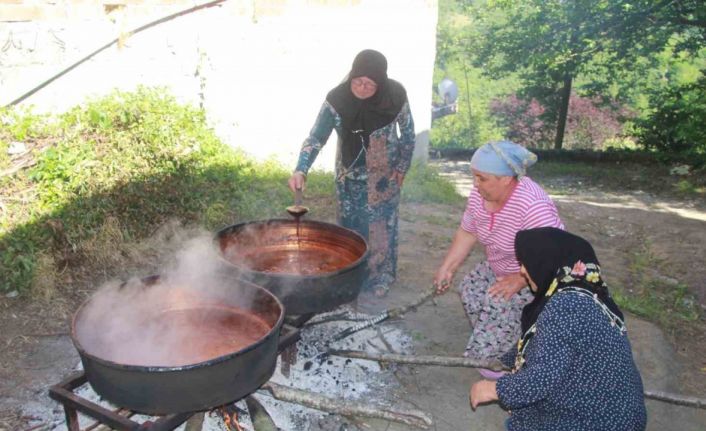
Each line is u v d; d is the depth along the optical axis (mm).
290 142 7398
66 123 5398
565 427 2264
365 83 3816
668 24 14555
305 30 7117
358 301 4523
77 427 2559
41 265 4219
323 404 2832
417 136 8258
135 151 5453
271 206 5898
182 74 6676
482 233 3262
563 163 15195
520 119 25625
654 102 15938
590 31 15125
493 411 3346
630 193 11555
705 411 3486
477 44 19922
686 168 13133
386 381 3523
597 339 2195
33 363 3539
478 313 3508
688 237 7016
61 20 5703
